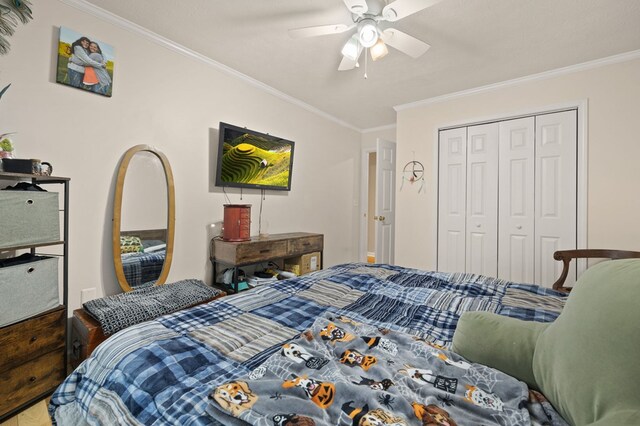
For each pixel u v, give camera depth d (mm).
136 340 1000
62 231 1996
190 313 1259
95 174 2137
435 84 3240
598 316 649
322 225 4379
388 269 2186
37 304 1557
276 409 644
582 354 638
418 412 642
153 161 2449
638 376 524
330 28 1912
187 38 2447
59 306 1679
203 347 974
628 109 2568
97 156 2143
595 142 2709
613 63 2621
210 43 2516
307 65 2869
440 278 1918
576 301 762
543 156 2996
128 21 2227
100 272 2180
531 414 675
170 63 2545
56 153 1952
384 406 658
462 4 1938
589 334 645
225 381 803
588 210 2746
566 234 2883
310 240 3500
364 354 896
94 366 942
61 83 1959
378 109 4098
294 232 3879
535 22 2127
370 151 5062
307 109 4000
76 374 970
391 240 4371
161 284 2457
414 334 1136
